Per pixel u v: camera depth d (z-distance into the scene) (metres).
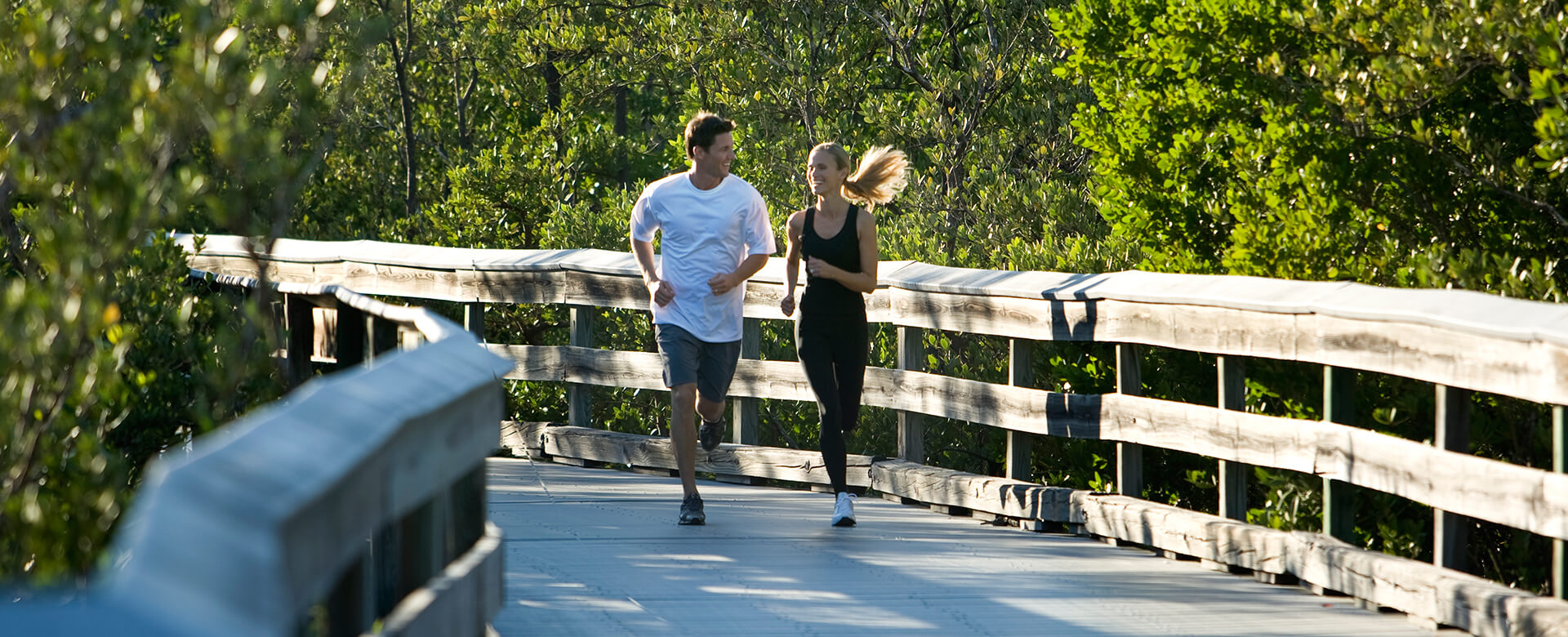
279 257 30.12
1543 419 18.61
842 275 18.58
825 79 44.88
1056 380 26.27
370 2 37.94
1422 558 20.11
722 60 46.12
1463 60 20.34
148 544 3.88
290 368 17.34
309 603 5.01
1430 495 13.57
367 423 6.36
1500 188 21.27
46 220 9.17
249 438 5.18
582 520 19.34
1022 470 20.19
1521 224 23.12
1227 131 25.14
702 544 17.62
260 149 9.03
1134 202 26.95
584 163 50.97
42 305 8.27
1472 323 12.81
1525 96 21.36
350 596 6.83
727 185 18.86
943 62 45.47
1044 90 42.41
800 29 45.12
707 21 45.69
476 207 46.16
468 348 9.22
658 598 14.41
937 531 19.08
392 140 52.94
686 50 46.50
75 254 8.36
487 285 26.38
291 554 4.70
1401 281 21.39
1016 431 20.14
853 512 19.75
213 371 11.45
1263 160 24.11
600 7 53.00
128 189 8.33
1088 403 18.75
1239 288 16.38
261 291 10.03
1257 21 24.30
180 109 8.67
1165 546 17.16
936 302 21.17
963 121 41.88
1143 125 26.98
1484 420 18.92
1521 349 12.30
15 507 8.30
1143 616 14.02
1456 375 13.17
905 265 22.16
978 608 14.24
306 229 50.41
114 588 3.59
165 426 13.30
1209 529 16.47
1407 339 13.82
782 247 38.22
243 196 9.26
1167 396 24.00
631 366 24.88
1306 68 21.67
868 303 22.73
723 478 24.11
